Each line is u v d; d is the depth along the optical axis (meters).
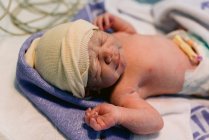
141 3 1.31
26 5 1.21
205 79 1.02
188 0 1.17
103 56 0.86
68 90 0.88
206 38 1.07
